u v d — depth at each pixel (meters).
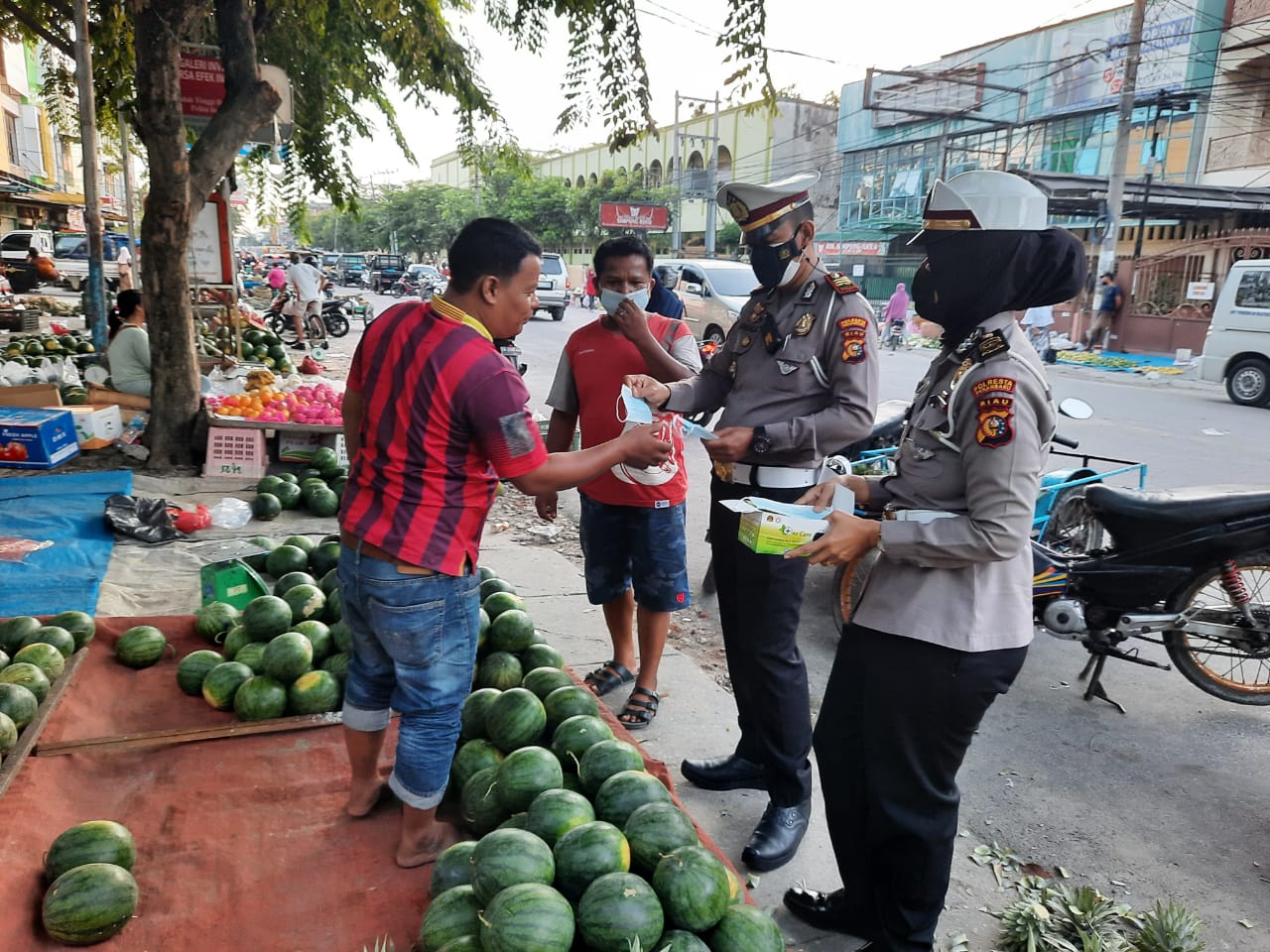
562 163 61.66
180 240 7.77
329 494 7.19
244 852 2.88
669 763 3.90
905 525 2.22
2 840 2.65
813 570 6.70
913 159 31.42
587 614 5.53
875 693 2.38
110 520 6.21
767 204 3.01
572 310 36.59
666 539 4.00
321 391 9.22
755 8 5.76
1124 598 4.57
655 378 3.92
